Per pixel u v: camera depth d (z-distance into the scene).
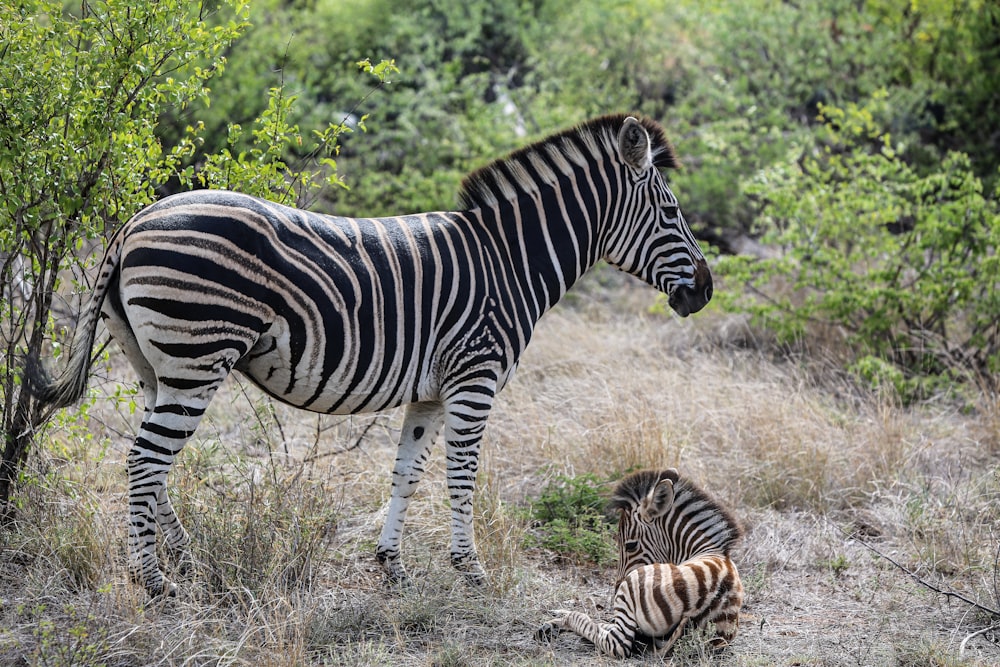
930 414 13.68
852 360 15.16
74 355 7.77
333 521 9.66
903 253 15.30
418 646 8.03
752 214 20.11
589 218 9.48
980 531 10.24
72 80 8.70
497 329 8.84
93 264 9.67
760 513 10.91
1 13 8.74
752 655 7.97
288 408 12.73
